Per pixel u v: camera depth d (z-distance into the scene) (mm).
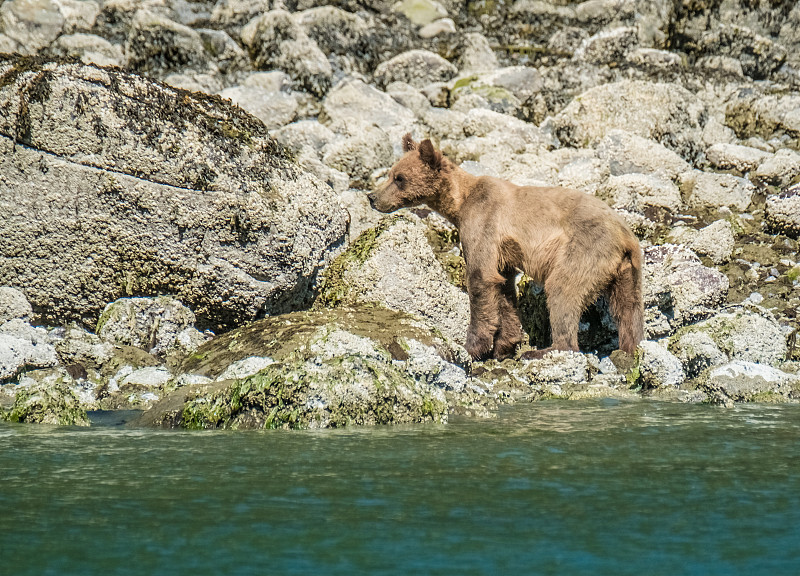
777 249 36625
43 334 28750
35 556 13562
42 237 29328
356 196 36250
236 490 16578
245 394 22281
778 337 29531
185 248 29844
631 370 28281
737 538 14344
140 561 13398
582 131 43438
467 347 30219
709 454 19172
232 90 43219
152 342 29125
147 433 21359
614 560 13500
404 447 19766
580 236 28609
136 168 29328
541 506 15773
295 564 13312
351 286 30422
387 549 13859
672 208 38500
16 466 18203
